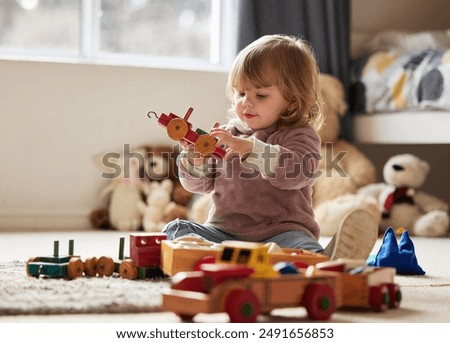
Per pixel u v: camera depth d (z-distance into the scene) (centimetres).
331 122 395
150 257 186
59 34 402
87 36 402
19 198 375
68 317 143
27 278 182
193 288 137
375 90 393
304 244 199
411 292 180
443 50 367
